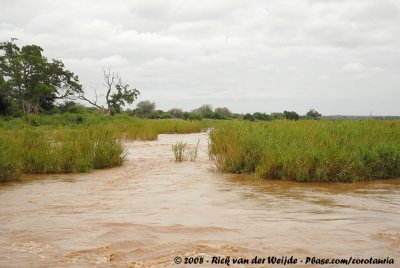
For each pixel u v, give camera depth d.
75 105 73.44
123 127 30.64
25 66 61.50
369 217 6.05
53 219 5.96
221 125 18.23
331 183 9.39
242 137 12.89
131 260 4.17
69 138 14.95
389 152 10.37
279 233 5.12
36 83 61.75
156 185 9.32
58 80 67.12
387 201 7.31
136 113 79.44
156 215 6.19
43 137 13.77
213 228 5.34
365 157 10.32
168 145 20.66
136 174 11.22
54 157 11.89
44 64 63.00
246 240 4.81
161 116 77.62
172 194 8.14
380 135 12.65
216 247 4.54
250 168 11.05
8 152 11.25
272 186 9.01
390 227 5.44
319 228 5.38
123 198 7.76
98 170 12.26
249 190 8.52
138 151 17.59
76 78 67.94
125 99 67.69
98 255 4.34
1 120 45.66
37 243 4.78
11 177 10.20
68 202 7.39
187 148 18.56
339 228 5.38
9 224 5.70
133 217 6.05
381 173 10.05
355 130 13.21
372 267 3.97
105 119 52.00
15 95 60.16
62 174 11.42
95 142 13.74
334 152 10.20
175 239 4.84
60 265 4.04
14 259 4.22
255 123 17.95
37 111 65.62
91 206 6.99
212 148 14.85
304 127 14.70
